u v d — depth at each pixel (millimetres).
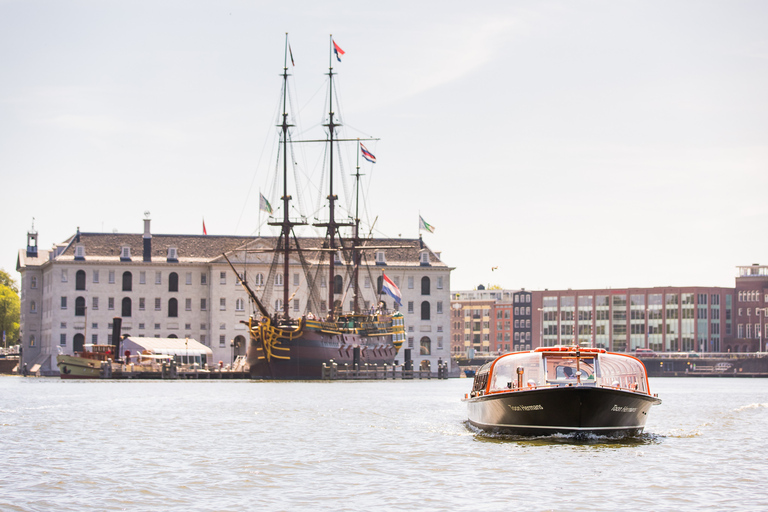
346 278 195125
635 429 48844
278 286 191000
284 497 33469
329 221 162000
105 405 77312
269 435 52562
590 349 48781
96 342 185250
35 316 198250
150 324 188000
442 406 77750
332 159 161375
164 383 132000
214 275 188125
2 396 91688
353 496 33656
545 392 45562
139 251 190250
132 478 37062
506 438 48719
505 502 32656
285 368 141375
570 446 45812
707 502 32656
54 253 193625
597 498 33344
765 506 32031
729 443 48875
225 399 87438
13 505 31609
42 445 47375
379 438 50688
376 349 161375
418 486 35531
